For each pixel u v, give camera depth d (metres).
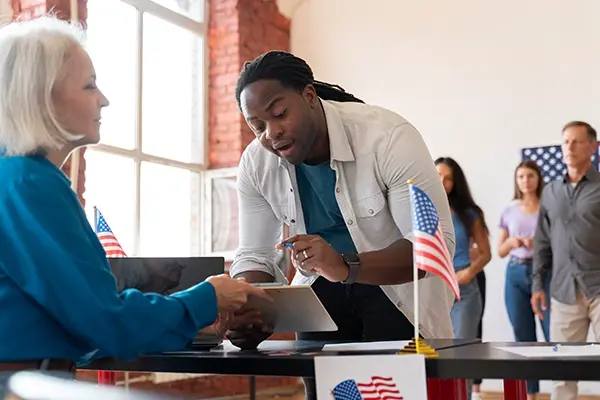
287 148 2.07
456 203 4.77
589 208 4.16
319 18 6.64
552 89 5.68
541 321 4.70
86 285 1.41
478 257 4.70
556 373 1.30
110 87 5.45
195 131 6.28
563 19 5.69
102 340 1.43
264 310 1.90
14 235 1.41
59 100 1.53
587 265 4.16
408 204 2.09
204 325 1.62
